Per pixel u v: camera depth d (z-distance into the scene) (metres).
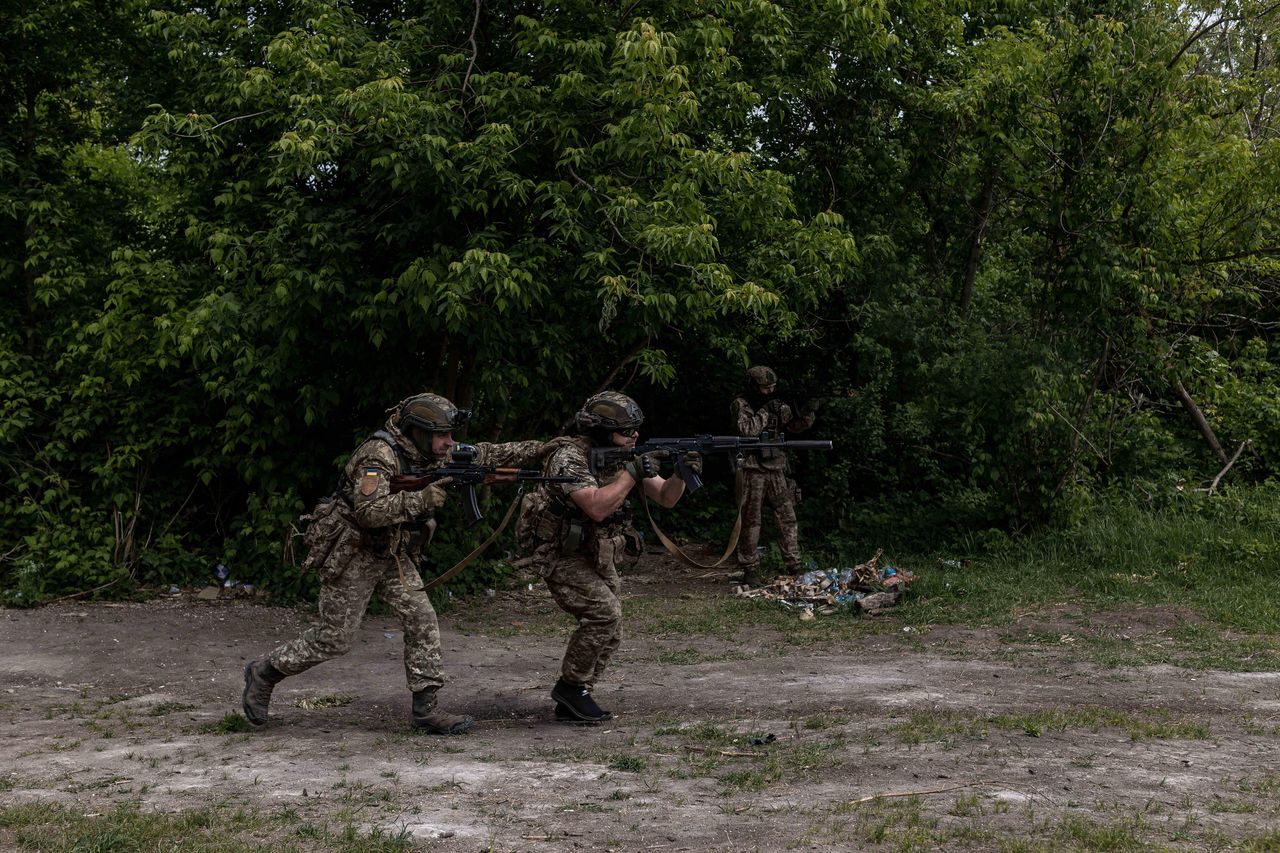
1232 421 13.91
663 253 8.99
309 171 8.78
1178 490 12.38
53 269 10.09
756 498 11.02
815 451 13.82
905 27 12.48
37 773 5.00
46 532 9.77
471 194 8.98
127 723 6.12
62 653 8.02
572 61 9.35
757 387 11.28
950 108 11.21
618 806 4.36
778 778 4.78
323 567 5.79
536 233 9.81
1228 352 15.60
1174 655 7.65
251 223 9.70
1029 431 11.30
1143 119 10.88
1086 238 10.97
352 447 10.48
